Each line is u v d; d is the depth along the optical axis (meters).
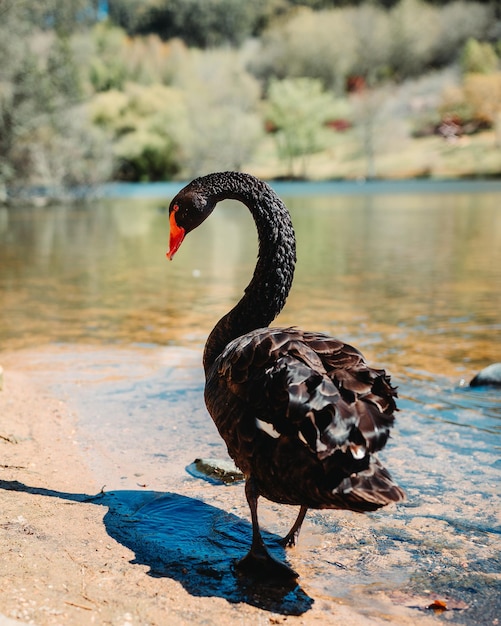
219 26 114.44
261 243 3.50
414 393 5.35
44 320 8.12
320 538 3.35
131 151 66.06
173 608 2.70
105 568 2.97
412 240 16.84
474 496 3.73
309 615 2.71
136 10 114.94
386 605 2.79
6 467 3.99
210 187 3.58
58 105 37.41
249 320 3.49
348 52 97.50
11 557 2.97
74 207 33.56
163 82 83.94
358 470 2.44
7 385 5.44
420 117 71.75
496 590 2.90
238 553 3.19
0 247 16.59
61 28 42.19
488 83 63.53
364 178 64.06
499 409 5.02
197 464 4.13
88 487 3.83
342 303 8.91
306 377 2.58
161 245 17.06
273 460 2.66
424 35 97.38
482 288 9.91
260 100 92.62
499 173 58.31
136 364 6.20
